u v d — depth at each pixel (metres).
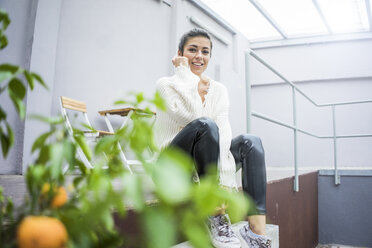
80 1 3.22
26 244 0.24
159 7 4.23
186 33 1.40
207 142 1.05
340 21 5.42
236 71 5.98
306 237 3.37
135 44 3.83
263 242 1.17
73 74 3.11
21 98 0.36
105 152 0.32
